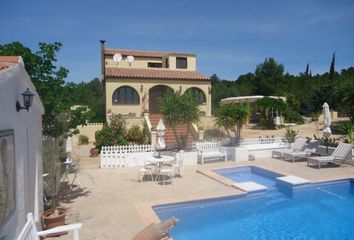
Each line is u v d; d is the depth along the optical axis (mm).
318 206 11047
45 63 10734
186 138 19859
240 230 9047
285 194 12328
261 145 20328
